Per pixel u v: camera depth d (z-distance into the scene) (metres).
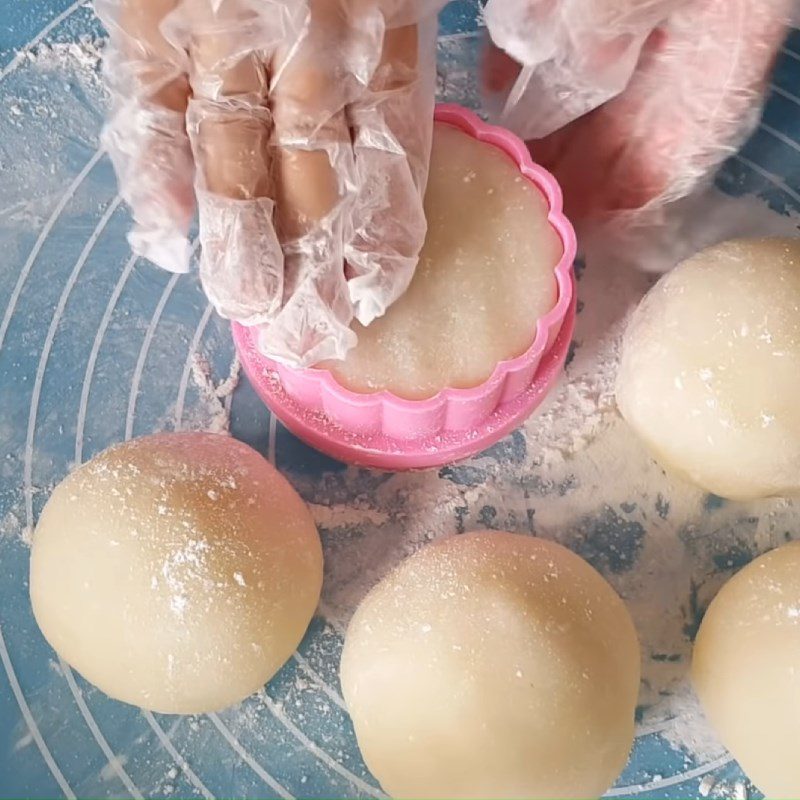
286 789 0.22
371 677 0.19
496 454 0.24
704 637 0.21
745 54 0.20
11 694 0.22
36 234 0.25
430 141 0.21
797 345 0.20
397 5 0.19
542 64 0.21
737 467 0.21
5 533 0.23
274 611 0.20
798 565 0.20
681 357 0.21
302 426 0.22
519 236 0.22
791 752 0.19
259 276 0.18
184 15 0.18
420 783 0.19
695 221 0.25
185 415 0.24
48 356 0.24
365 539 0.23
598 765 0.19
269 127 0.19
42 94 0.26
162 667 0.19
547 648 0.19
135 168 0.20
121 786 0.22
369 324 0.21
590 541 0.23
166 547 0.19
